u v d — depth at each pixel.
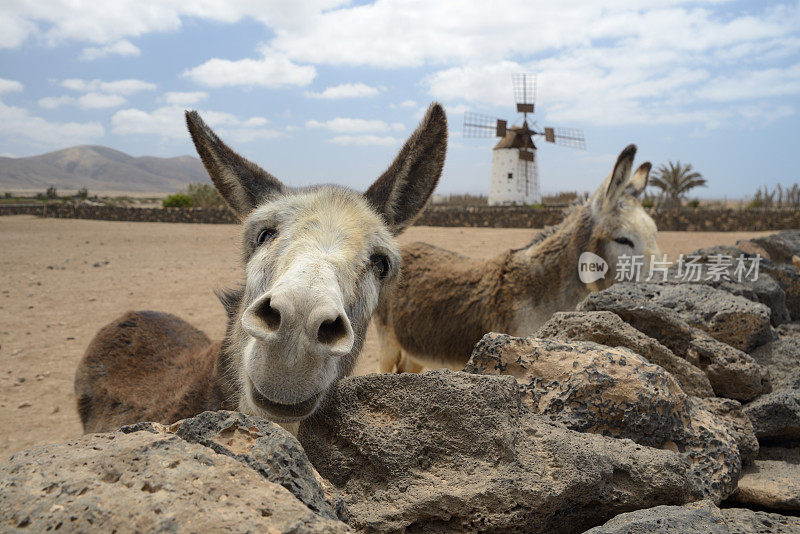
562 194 59.44
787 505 2.17
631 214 5.23
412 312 5.71
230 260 19.09
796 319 5.19
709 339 3.09
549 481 1.69
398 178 2.78
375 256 2.26
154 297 12.40
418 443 1.80
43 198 86.31
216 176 2.70
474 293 5.37
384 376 1.95
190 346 3.71
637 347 2.76
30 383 6.97
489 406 1.82
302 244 1.97
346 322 1.60
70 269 16.38
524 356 2.25
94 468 1.22
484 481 1.69
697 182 55.53
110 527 1.04
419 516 1.66
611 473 1.80
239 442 1.43
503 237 27.89
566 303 5.13
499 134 50.88
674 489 1.85
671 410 2.15
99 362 3.60
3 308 10.95
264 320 1.63
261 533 1.04
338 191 2.44
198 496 1.12
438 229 34.25
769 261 5.27
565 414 2.07
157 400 2.88
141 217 39.41
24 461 1.25
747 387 2.90
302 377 1.64
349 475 1.82
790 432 2.76
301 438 1.93
